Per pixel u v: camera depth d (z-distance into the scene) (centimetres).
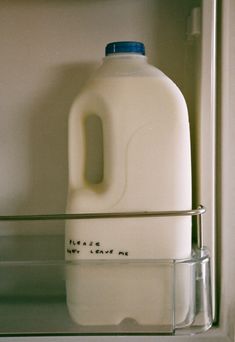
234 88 49
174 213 47
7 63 57
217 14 51
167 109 48
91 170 56
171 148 48
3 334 49
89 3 57
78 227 49
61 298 49
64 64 57
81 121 51
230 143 50
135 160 48
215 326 51
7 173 58
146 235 48
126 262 47
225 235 51
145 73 48
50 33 57
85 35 57
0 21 57
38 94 58
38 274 48
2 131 58
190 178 49
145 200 48
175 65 57
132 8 57
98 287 48
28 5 57
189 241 49
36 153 58
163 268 47
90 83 50
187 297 47
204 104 50
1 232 59
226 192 50
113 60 50
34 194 59
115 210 48
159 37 57
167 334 47
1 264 48
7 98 58
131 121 48
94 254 49
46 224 59
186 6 57
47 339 49
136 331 48
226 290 50
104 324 48
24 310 49
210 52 50
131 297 47
